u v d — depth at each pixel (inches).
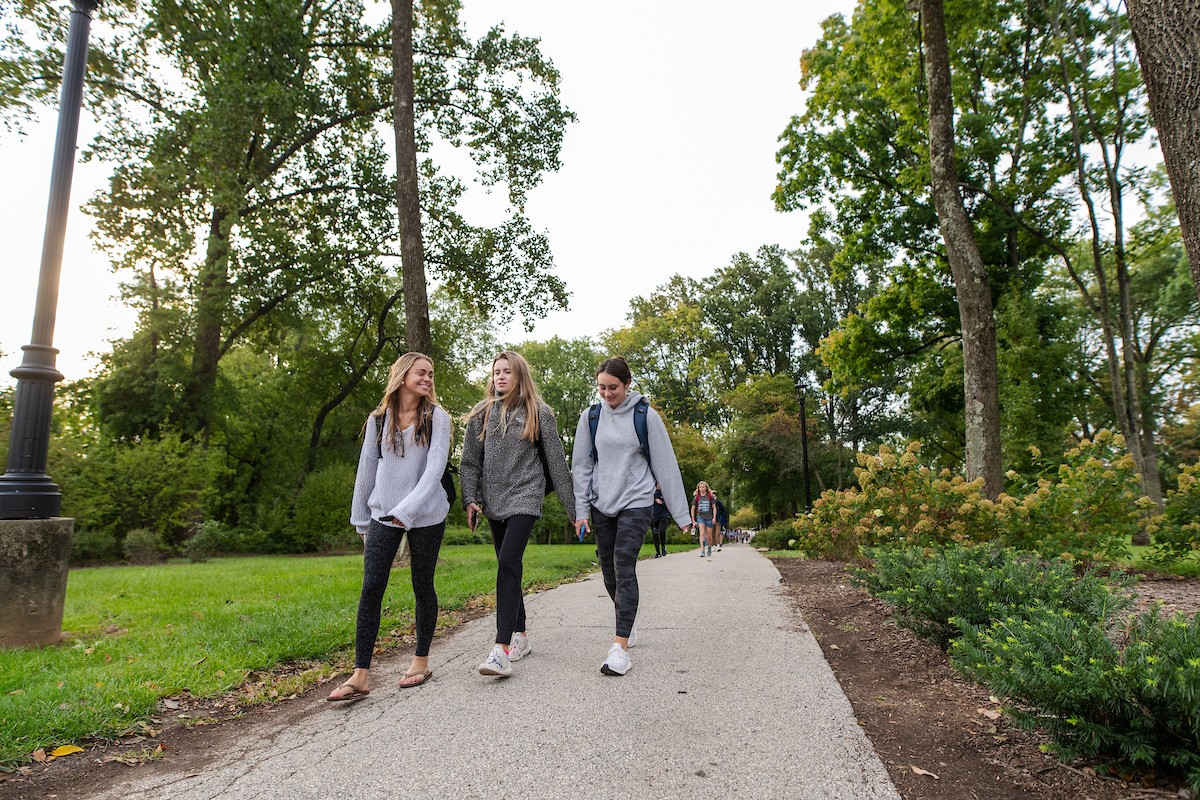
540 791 92.0
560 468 162.2
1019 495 369.1
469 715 123.6
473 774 97.9
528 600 266.7
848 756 102.8
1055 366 877.2
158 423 844.6
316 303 935.7
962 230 502.6
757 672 148.7
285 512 988.6
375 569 141.9
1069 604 142.7
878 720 121.3
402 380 150.3
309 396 1138.0
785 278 1925.4
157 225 791.7
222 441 1009.5
